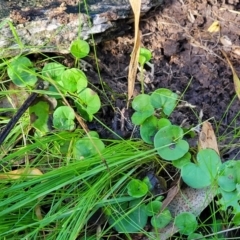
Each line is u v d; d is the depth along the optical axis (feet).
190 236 0.58
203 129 0.64
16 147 0.67
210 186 0.61
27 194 0.58
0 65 0.67
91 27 0.70
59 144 0.65
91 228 0.60
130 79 0.66
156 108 0.65
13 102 0.69
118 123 0.69
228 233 0.61
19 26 0.68
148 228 0.60
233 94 0.71
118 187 0.61
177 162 0.62
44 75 0.67
